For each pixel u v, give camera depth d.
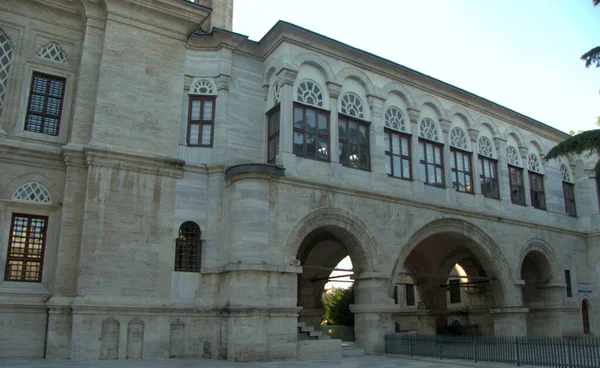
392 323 21.20
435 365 17.12
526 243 27.75
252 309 17.47
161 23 20.56
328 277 26.03
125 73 19.39
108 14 19.48
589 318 30.78
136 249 18.25
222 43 21.47
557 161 32.09
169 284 18.61
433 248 29.25
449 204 24.64
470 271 30.88
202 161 20.38
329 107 21.88
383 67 23.92
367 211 21.62
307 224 19.88
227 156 20.48
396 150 23.88
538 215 29.38
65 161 18.17
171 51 20.64
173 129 20.03
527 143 30.17
